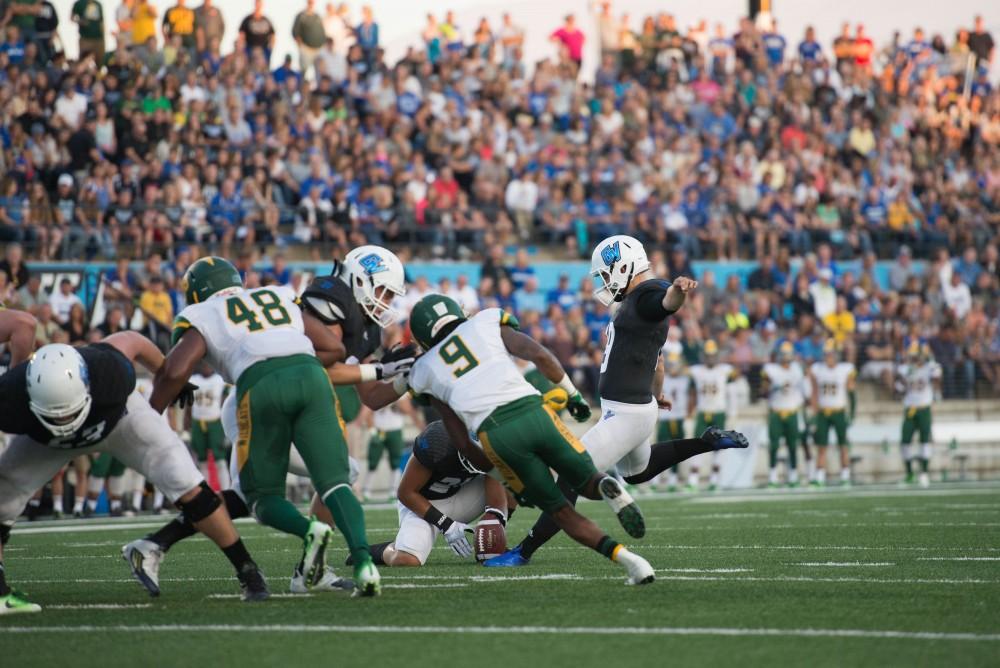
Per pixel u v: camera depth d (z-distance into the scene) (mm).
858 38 86438
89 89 62969
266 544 31547
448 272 65000
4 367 45562
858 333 69062
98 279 51781
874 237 74250
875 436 65188
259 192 62219
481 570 23984
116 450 18984
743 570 23156
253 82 67188
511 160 70938
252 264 58625
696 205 72000
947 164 83938
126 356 18578
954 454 65562
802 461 64250
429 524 25531
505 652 14703
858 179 78750
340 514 19250
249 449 19547
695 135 77062
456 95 73250
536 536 24688
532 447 19781
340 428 19734
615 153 72500
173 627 16891
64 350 17703
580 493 20125
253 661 14422
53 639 16172
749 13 88750
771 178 75062
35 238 57500
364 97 70812
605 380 24156
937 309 71312
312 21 72000
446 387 20109
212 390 49656
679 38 80562
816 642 15125
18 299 50312
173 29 67938
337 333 21516
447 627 16500
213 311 20000
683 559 25516
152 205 60094
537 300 65125
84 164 59969
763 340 66188
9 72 61188
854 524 34688
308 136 67062
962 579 21375
